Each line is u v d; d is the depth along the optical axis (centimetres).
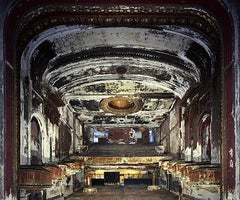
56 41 1218
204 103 1333
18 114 987
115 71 1614
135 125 2962
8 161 866
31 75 1215
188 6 947
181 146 1920
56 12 970
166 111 2438
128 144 3095
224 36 936
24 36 1012
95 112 2473
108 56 1384
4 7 846
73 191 2281
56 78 1545
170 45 1284
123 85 1958
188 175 1080
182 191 1716
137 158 2545
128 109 2406
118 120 2781
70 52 1330
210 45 1117
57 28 1077
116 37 1245
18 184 945
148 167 2556
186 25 1032
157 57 1399
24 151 1116
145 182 3011
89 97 2066
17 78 982
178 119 2061
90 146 3020
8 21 866
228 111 900
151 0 940
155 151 2803
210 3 921
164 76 1645
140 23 1024
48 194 1477
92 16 994
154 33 1205
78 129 2733
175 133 2191
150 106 2330
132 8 959
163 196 2042
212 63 1161
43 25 1016
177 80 1648
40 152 1406
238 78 852
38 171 973
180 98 1825
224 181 919
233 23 869
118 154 2761
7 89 870
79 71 1591
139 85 1934
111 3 947
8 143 870
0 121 819
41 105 1394
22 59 1098
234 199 843
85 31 1188
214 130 1132
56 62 1384
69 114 2303
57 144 1761
